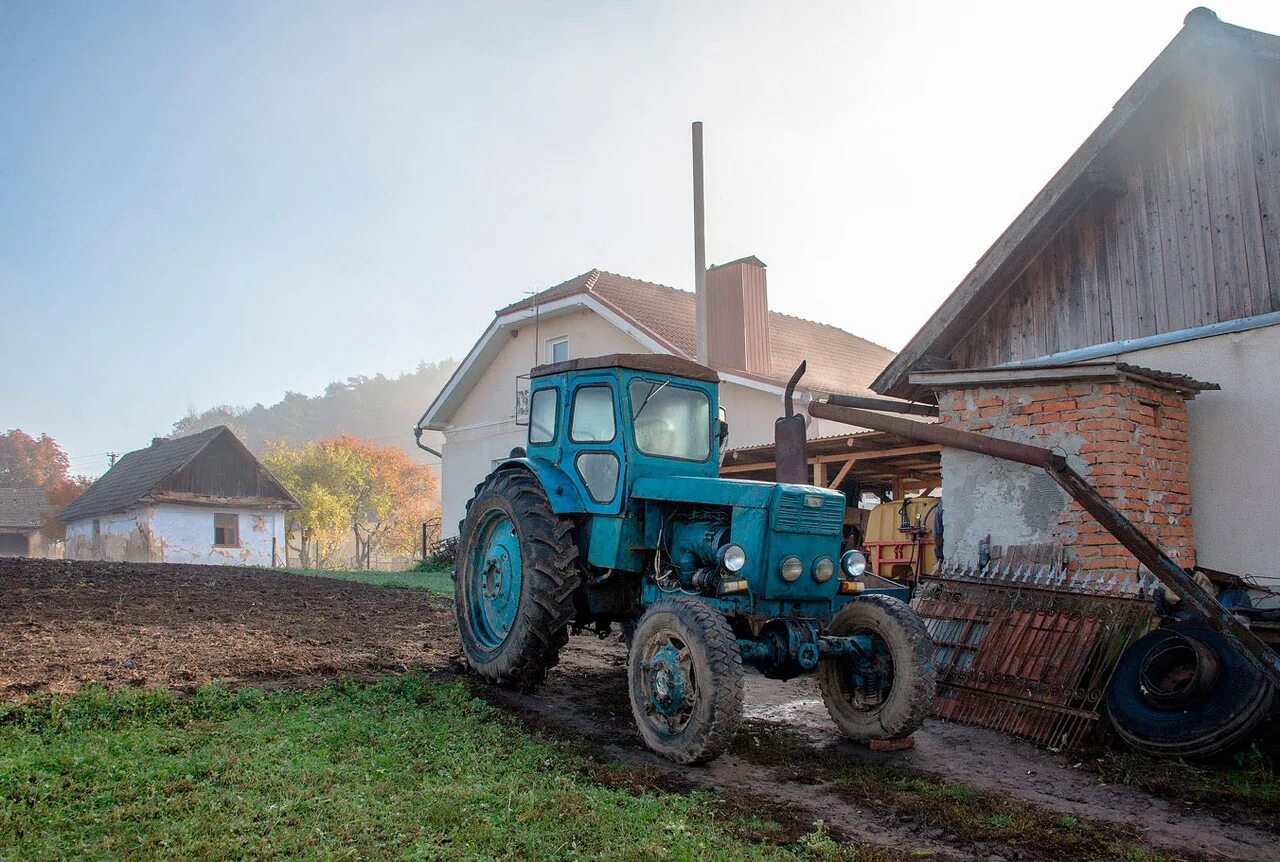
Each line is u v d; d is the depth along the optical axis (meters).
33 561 11.70
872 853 3.58
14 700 4.75
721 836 3.69
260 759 4.17
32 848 3.10
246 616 8.23
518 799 3.91
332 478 52.19
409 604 10.16
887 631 5.31
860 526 13.11
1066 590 6.10
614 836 3.59
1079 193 7.96
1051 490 6.84
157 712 4.85
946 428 6.87
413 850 3.32
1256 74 7.06
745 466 13.60
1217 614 5.00
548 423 6.74
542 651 6.08
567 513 6.18
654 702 5.05
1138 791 4.58
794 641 5.06
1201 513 7.08
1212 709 4.93
